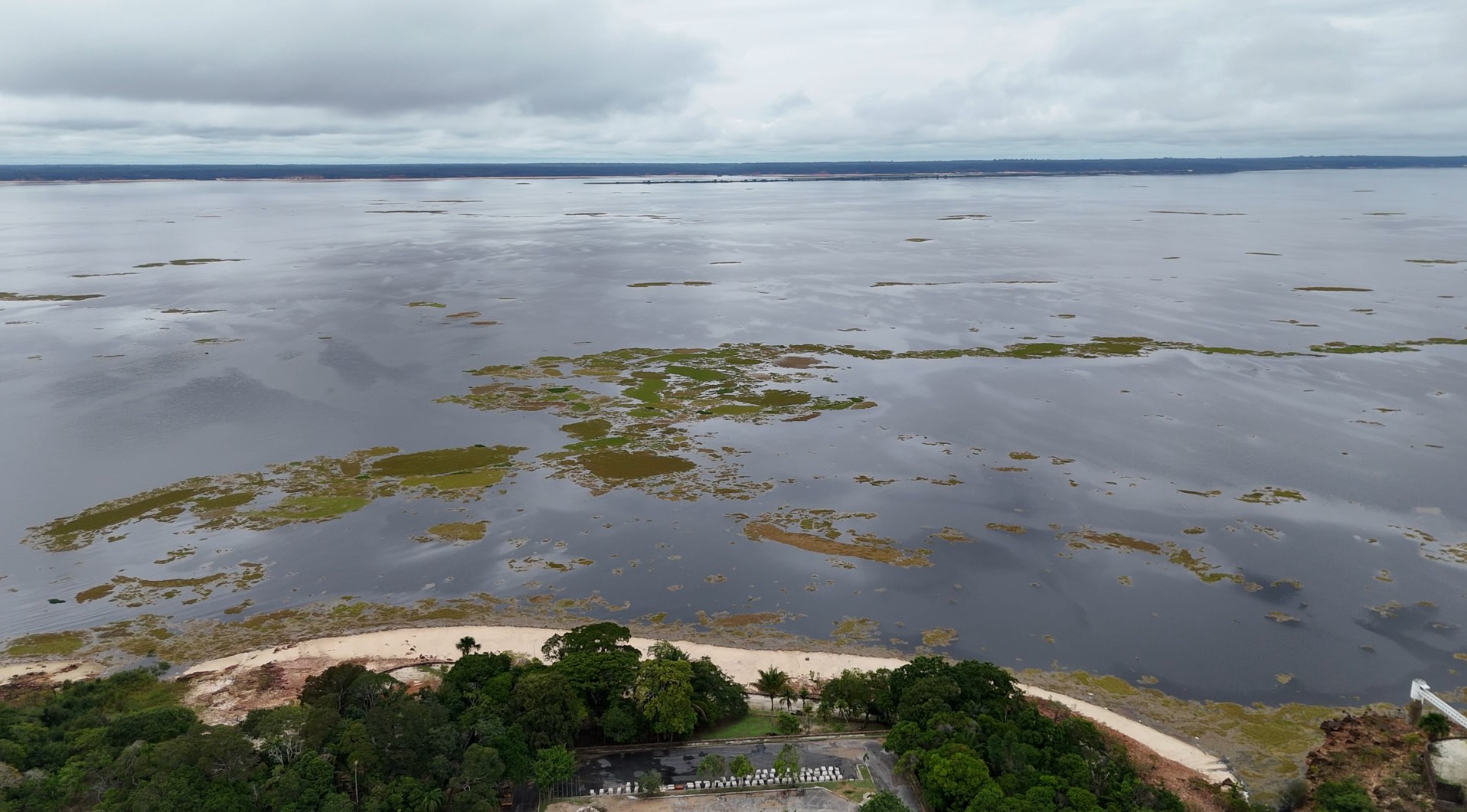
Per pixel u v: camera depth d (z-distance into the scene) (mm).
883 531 100250
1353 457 117938
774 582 90562
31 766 60062
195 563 94500
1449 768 62438
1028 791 57406
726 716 70562
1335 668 76125
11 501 108438
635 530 101062
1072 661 77750
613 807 60188
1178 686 74312
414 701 64500
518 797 61469
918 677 70375
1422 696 68000
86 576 92000
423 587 90188
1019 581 90188
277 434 130375
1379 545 95438
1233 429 128500
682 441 126750
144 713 66750
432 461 119812
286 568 93500
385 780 59250
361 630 82938
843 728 69750
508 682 68750
